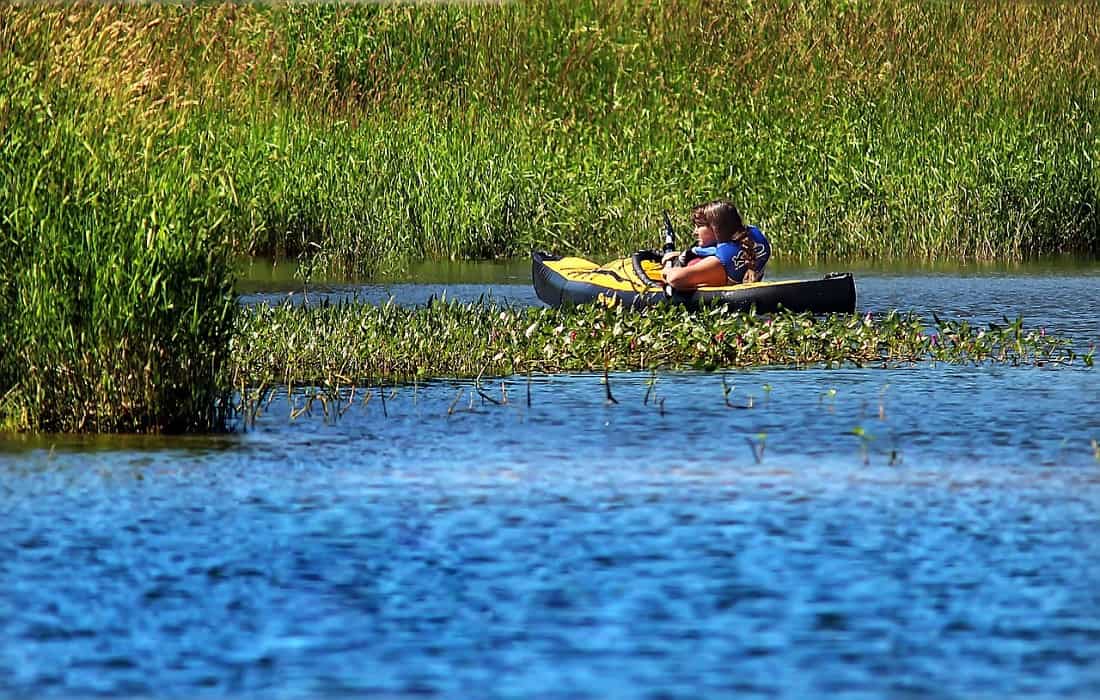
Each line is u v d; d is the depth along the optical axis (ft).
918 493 110.73
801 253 281.95
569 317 179.11
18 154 137.90
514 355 166.81
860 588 89.40
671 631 82.48
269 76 321.93
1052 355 174.70
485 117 311.68
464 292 229.66
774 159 295.89
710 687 75.10
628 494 110.22
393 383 156.25
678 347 171.12
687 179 292.61
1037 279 247.91
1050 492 111.04
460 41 343.87
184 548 96.99
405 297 222.89
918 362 170.91
